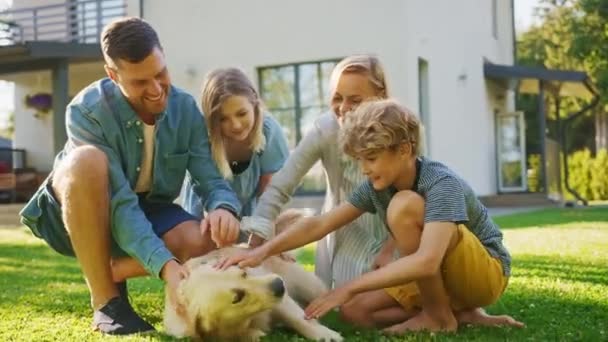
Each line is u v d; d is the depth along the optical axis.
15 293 4.64
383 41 12.17
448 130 14.37
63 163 3.23
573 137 32.53
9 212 14.19
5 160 17.03
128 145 3.43
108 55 3.14
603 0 21.72
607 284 4.31
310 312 2.89
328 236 3.66
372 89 3.43
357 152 2.89
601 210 13.49
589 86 17.41
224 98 3.55
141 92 3.19
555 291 4.08
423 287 2.96
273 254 3.05
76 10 15.16
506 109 19.36
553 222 10.02
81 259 3.17
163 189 3.57
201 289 2.75
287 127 12.95
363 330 3.15
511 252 6.29
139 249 3.08
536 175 19.00
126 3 13.88
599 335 2.92
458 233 2.90
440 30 14.08
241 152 3.79
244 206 3.89
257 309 2.75
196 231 3.39
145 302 4.16
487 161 17.17
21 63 13.75
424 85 13.35
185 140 3.55
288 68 12.93
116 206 3.16
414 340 2.80
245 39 13.10
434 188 2.89
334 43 12.51
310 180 12.28
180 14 13.50
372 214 3.45
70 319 3.65
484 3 17.72
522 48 32.78
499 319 3.15
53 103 13.56
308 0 12.62
